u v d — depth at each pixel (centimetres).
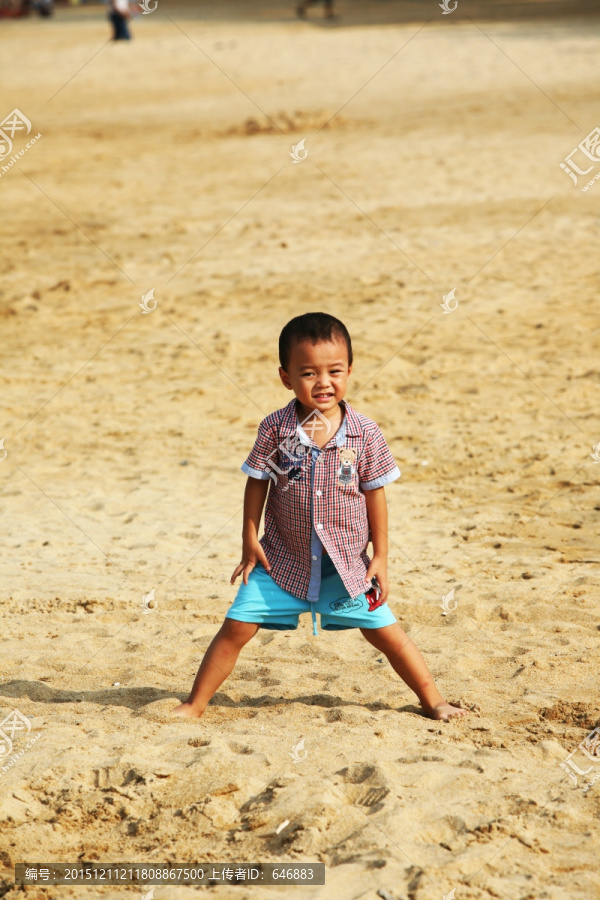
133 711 574
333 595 545
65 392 1370
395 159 2670
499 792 466
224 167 2767
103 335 1622
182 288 1841
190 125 3397
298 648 667
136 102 3931
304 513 534
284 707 573
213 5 7712
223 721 559
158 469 1079
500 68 3941
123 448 1150
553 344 1437
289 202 2370
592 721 540
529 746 512
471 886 398
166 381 1398
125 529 913
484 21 5416
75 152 3080
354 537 543
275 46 5019
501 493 959
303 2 6638
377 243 2020
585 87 3394
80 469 1089
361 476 539
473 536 857
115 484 1039
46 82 4528
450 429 1148
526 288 1708
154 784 484
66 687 616
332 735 526
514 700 568
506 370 1346
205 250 2059
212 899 399
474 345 1456
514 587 744
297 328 517
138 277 1919
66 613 734
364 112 3369
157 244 2120
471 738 523
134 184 2645
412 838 431
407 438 1124
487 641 657
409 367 1380
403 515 915
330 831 441
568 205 2173
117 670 640
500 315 1583
